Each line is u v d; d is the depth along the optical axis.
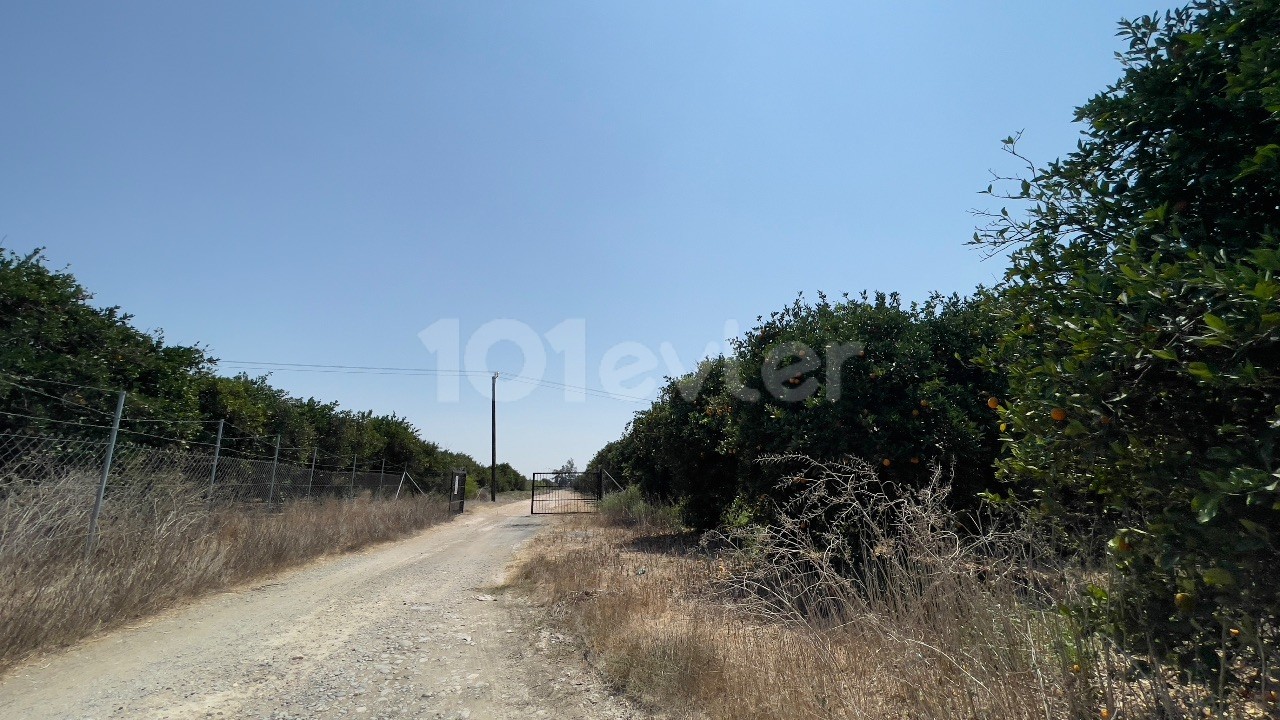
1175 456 2.41
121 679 4.63
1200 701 2.53
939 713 2.99
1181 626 2.62
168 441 10.41
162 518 7.73
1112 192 3.06
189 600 7.17
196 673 4.80
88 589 5.85
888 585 3.71
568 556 10.33
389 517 15.66
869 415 6.84
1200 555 2.31
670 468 14.81
